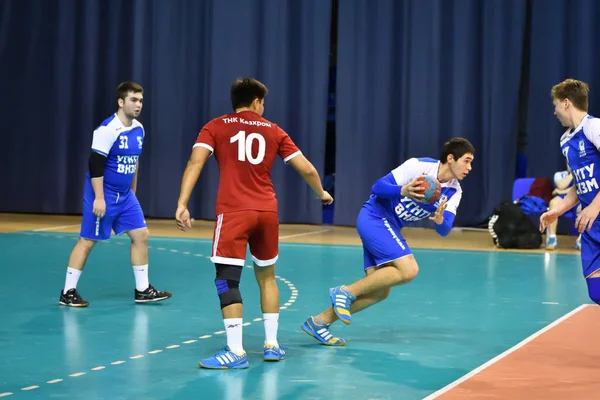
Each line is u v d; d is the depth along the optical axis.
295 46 23.31
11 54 25.30
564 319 9.80
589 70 21.41
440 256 16.53
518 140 23.58
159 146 24.36
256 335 8.91
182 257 15.66
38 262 14.52
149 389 6.59
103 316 9.84
